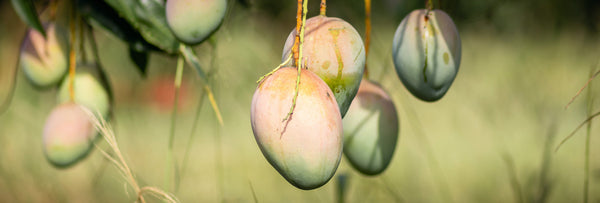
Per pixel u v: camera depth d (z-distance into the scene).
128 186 2.51
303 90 1.71
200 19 1.83
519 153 3.40
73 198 2.84
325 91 1.72
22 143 3.44
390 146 1.97
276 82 1.72
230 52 2.53
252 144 3.67
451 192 2.91
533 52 5.25
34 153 3.31
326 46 1.76
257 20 3.72
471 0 5.25
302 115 1.70
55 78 2.11
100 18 1.97
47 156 2.10
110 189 2.87
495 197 2.85
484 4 5.27
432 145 3.63
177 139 3.88
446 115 4.22
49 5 2.15
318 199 2.64
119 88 4.62
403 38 1.88
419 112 4.32
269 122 1.71
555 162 3.19
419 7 3.15
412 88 1.90
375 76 3.78
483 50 5.79
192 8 1.82
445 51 1.86
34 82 2.11
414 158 3.36
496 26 5.66
